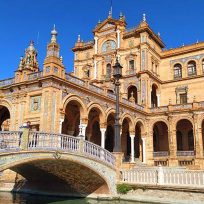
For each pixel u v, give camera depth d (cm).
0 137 1628
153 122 4419
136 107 4197
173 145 4166
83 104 3122
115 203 2053
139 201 2072
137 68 4706
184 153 4075
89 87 3266
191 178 1925
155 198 2005
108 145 4356
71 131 3491
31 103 2939
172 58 5044
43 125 2722
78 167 2116
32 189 2748
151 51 4803
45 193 2659
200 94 4597
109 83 4747
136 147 4566
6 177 2889
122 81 4788
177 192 1919
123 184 2211
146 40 4669
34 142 1775
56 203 2100
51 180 2542
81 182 2347
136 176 2194
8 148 1622
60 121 2812
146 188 2067
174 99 4809
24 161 1697
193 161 3928
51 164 2098
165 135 4722
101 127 3419
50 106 2742
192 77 4709
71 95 2980
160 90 4947
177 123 4434
